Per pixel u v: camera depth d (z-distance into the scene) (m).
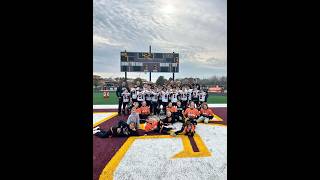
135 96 10.07
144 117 8.67
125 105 9.91
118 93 9.89
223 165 3.89
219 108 13.08
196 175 3.43
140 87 10.23
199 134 6.41
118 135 6.02
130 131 6.11
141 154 4.48
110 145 5.15
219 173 3.53
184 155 4.44
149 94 10.05
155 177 3.35
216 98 20.16
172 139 5.78
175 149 4.85
